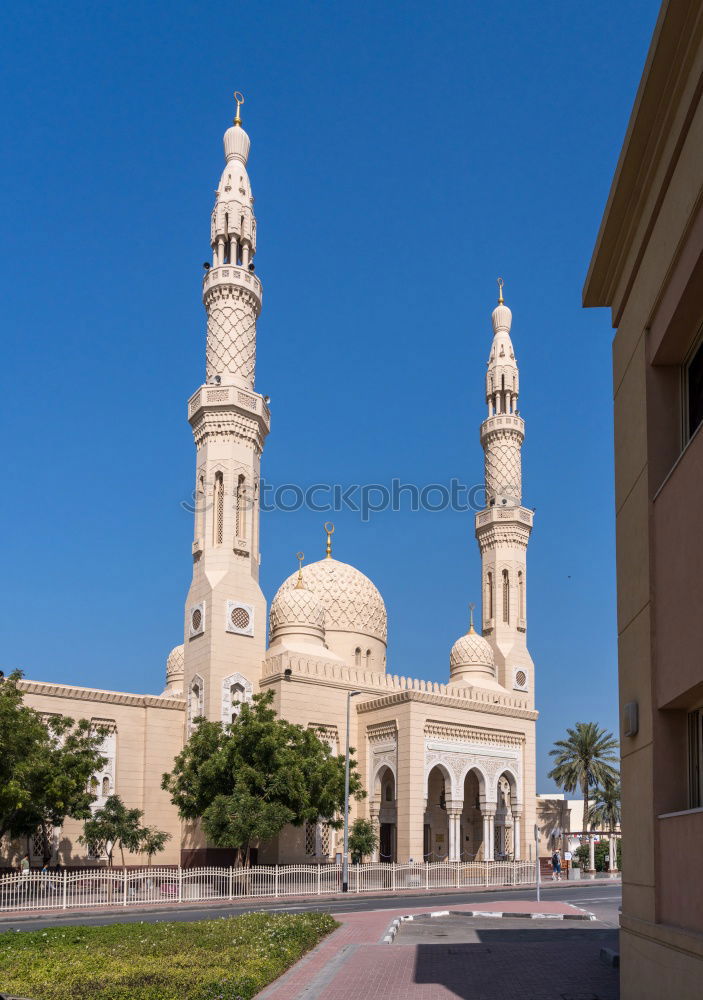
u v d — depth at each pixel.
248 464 58.69
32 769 36.34
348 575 70.81
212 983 14.27
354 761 53.22
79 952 17.38
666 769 12.24
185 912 33.00
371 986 16.12
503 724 63.56
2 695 37.09
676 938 10.88
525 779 64.50
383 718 58.78
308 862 54.62
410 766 56.06
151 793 55.12
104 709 55.31
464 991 15.63
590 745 77.75
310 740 47.53
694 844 10.62
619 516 15.14
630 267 14.44
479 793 61.69
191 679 56.00
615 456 15.68
